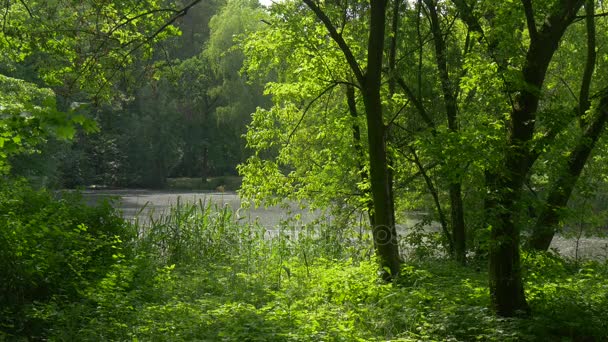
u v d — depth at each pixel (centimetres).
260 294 1106
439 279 1164
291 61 1517
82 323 860
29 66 3158
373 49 1116
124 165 6384
